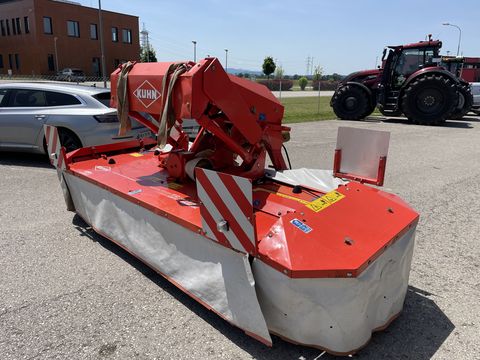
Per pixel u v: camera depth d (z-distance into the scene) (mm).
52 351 2266
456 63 17297
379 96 13422
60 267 3201
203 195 2244
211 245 2387
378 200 2756
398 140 9734
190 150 3408
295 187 3158
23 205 4582
